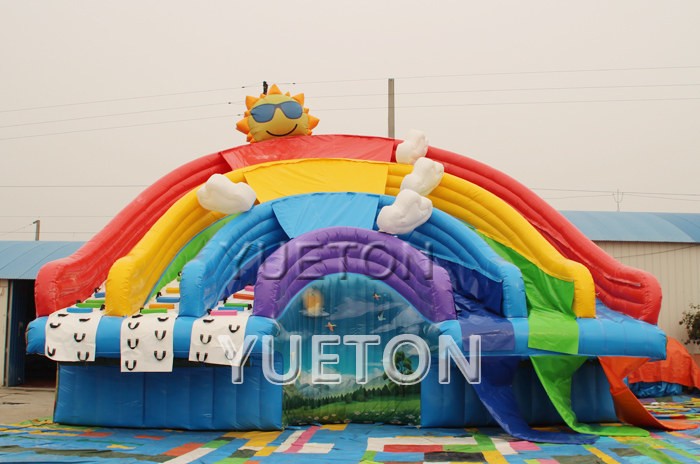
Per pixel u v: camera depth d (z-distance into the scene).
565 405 9.59
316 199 11.02
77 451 8.09
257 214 10.80
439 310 9.49
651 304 9.57
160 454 7.98
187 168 12.50
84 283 10.52
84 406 9.94
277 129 12.89
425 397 9.91
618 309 10.35
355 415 10.24
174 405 9.65
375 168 12.05
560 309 9.90
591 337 9.18
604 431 9.37
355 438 9.02
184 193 12.52
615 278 10.48
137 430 9.65
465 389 9.91
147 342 8.93
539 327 9.23
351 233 10.07
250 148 12.77
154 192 12.10
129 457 7.77
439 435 9.26
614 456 7.85
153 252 10.20
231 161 12.48
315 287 10.35
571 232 11.55
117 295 9.30
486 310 10.02
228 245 10.20
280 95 13.15
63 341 9.09
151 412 9.72
